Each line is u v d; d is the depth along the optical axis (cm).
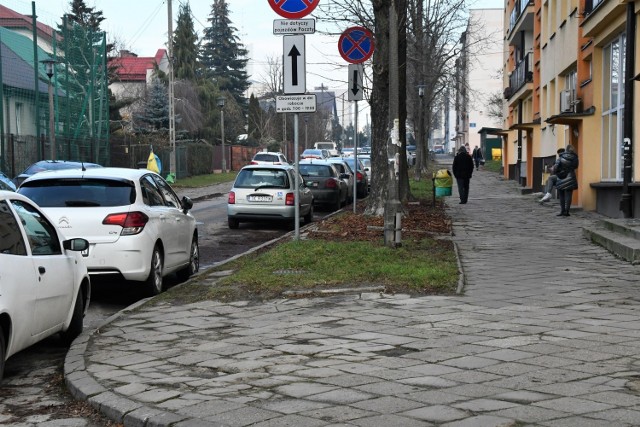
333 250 1245
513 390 537
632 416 471
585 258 1245
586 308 837
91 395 563
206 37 9712
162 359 669
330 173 2500
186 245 1188
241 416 498
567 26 2517
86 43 3497
